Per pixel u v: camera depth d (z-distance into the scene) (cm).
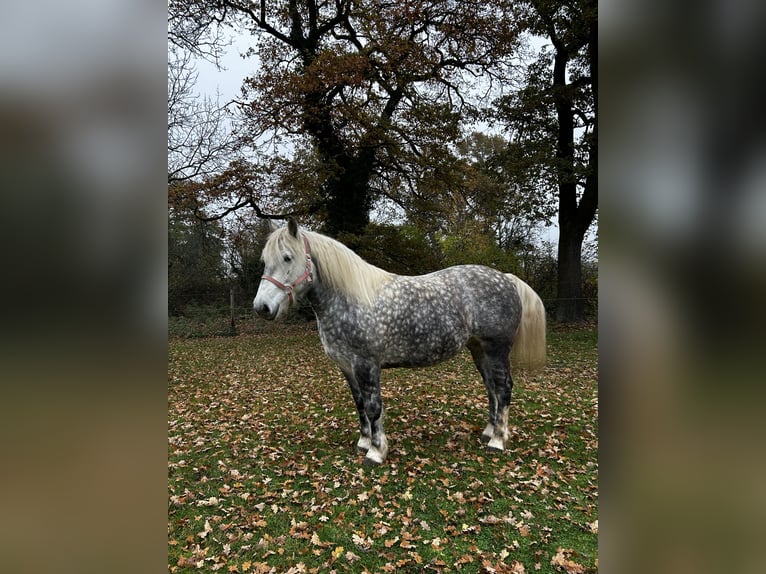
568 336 917
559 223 1119
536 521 246
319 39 1077
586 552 219
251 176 893
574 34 971
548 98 1038
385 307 304
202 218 945
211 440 393
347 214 1080
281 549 230
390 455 338
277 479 311
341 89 943
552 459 327
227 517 263
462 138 1014
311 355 809
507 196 1120
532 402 475
